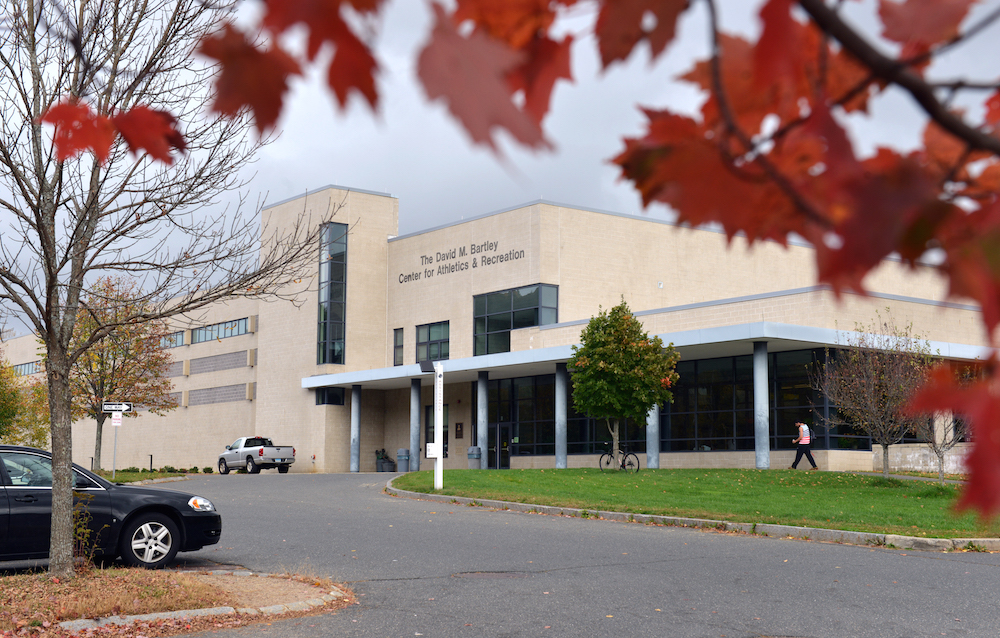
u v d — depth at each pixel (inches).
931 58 29.3
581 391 1130.7
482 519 677.9
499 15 31.7
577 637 300.0
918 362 893.2
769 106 31.5
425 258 1750.7
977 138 29.6
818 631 308.8
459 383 1722.4
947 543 514.9
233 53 28.3
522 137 25.9
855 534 547.2
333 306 1761.8
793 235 32.2
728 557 478.0
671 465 1342.3
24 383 2137.1
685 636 301.9
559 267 1563.7
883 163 29.4
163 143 40.4
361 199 1808.6
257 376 1932.8
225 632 306.5
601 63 31.7
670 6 30.0
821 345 1170.6
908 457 1114.1
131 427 2405.3
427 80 26.5
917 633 306.0
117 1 291.1
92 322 1334.9
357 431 1731.1
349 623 322.0
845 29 29.2
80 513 413.1
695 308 1305.4
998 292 27.4
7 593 334.3
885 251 28.2
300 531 597.6
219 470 1774.1
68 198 343.6
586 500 765.3
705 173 31.2
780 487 882.1
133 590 343.6
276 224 1828.2
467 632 307.9
